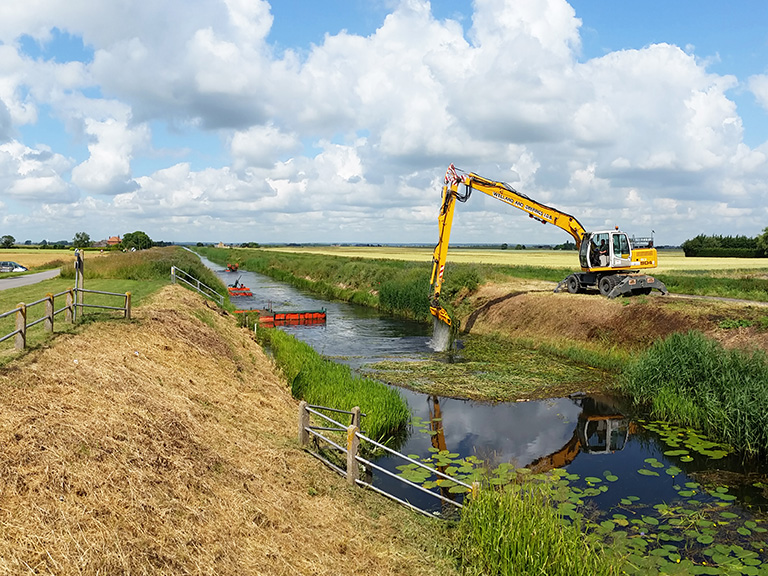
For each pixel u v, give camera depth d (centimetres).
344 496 844
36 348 1020
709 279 3184
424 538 759
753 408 1138
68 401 792
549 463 1111
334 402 1314
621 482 1005
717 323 1845
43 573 464
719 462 1108
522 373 1906
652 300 2212
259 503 733
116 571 503
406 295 3441
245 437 966
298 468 905
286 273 6366
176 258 4462
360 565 663
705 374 1401
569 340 2259
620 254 2505
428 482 980
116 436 728
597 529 801
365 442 1159
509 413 1473
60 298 1959
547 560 649
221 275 6988
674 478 1026
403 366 2008
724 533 801
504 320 2728
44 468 602
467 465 1075
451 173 2472
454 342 2445
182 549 574
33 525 516
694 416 1333
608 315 2228
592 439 1262
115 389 900
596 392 1672
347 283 4688
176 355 1320
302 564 634
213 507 679
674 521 839
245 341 2089
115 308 1448
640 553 730
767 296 2519
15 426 663
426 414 1456
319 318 3153
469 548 729
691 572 686
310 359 1733
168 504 637
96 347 1134
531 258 7181
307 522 735
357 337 2678
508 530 696
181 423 867
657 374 1520
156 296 2102
